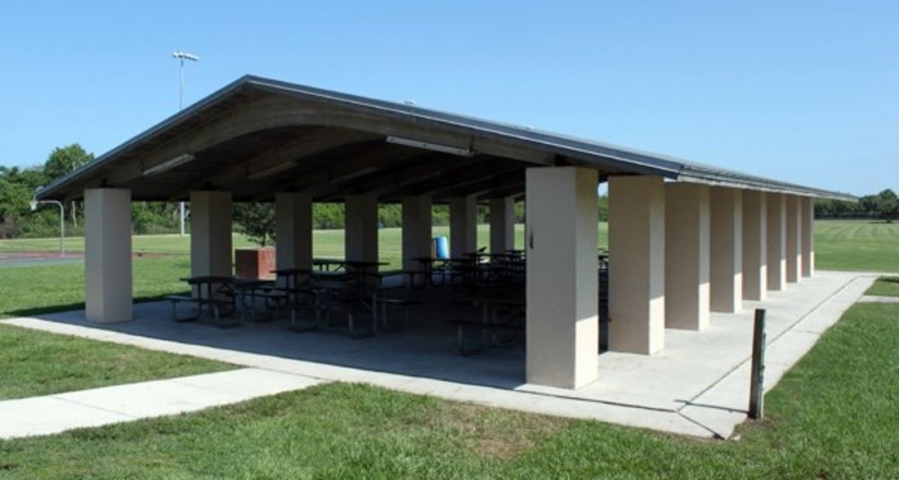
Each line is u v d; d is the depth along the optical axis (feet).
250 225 86.33
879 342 36.88
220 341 38.86
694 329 40.98
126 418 23.57
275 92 33.24
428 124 28.55
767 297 57.11
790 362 32.17
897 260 105.19
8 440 20.94
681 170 23.76
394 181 60.59
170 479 17.81
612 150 24.79
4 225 213.46
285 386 28.30
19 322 45.96
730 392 27.07
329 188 61.21
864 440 20.92
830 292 60.85
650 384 28.40
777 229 61.16
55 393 27.12
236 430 22.20
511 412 24.47
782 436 21.58
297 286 51.37
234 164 46.39
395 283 73.20
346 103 30.91
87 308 46.57
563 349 27.73
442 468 18.94
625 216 34.55
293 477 18.17
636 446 20.65
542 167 27.99
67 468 18.65
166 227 244.22
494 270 62.03
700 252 41.01
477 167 56.24
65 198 49.70
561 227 27.55
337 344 37.99
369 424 23.03
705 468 18.84
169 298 47.09
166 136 40.45
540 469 18.88
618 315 34.91
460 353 35.01
